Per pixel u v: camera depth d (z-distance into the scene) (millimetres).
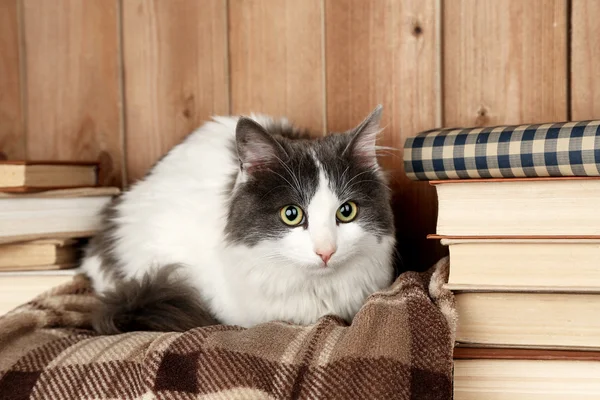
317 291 1079
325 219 1017
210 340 877
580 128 875
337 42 1378
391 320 876
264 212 1041
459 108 1325
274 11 1402
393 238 1132
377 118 1100
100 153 1495
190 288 1106
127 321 1044
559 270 893
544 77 1279
